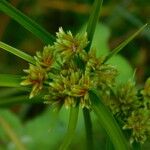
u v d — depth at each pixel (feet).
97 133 1.34
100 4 0.82
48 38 0.84
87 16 1.70
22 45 1.70
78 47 0.81
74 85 0.78
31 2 1.70
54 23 1.73
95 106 0.79
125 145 0.77
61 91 0.79
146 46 1.67
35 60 0.82
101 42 1.43
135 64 1.65
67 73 0.80
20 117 1.53
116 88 0.86
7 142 1.32
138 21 1.61
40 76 0.80
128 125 0.83
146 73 1.63
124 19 1.68
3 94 1.44
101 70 0.81
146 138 0.85
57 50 0.81
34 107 1.58
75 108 0.79
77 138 1.32
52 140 1.33
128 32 1.66
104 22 1.69
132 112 0.84
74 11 1.72
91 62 0.80
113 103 0.86
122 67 1.36
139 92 0.88
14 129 1.34
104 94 0.85
